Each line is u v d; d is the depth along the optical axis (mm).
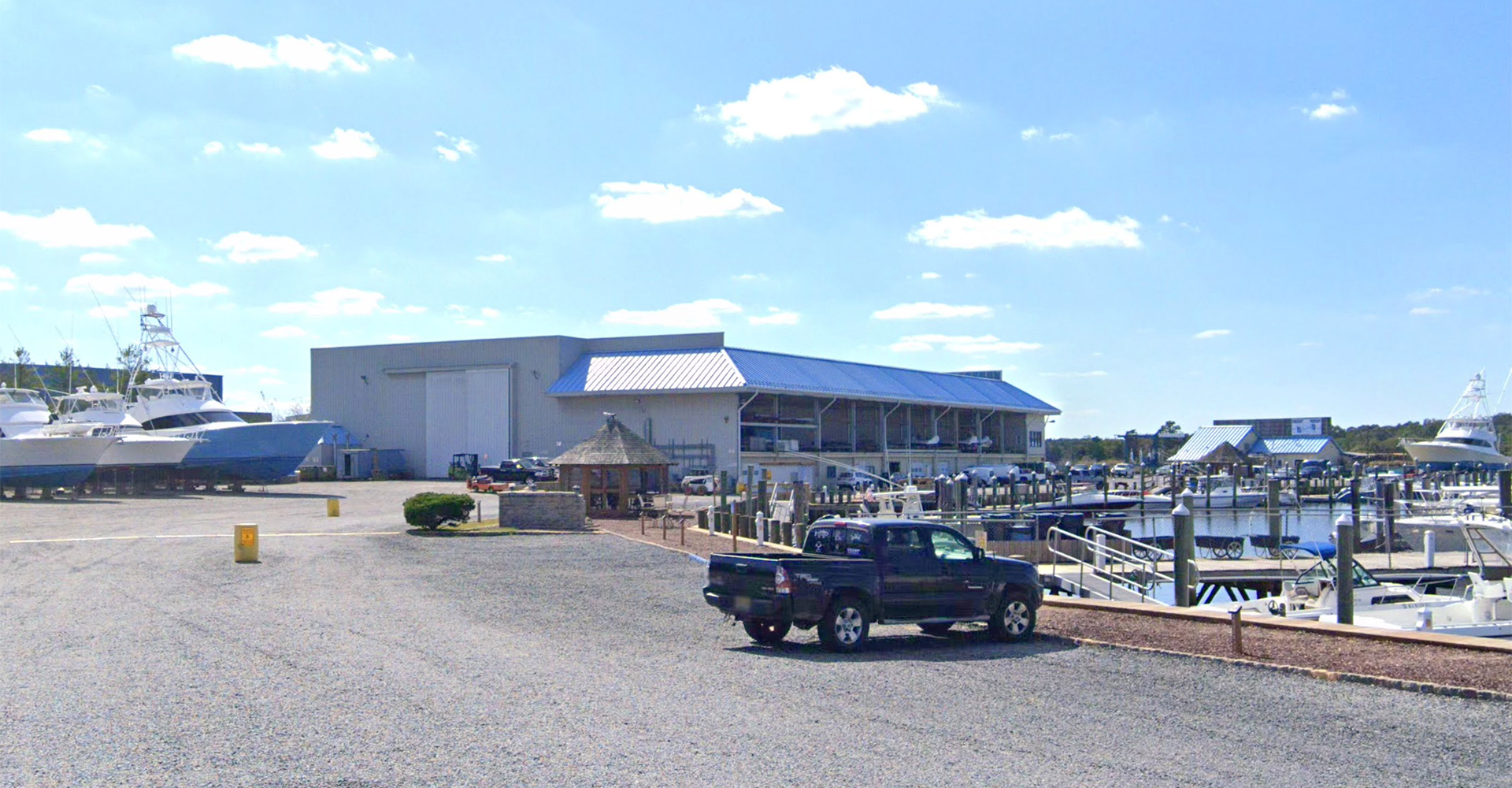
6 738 9406
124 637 14859
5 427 59250
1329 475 71062
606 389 74750
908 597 15234
